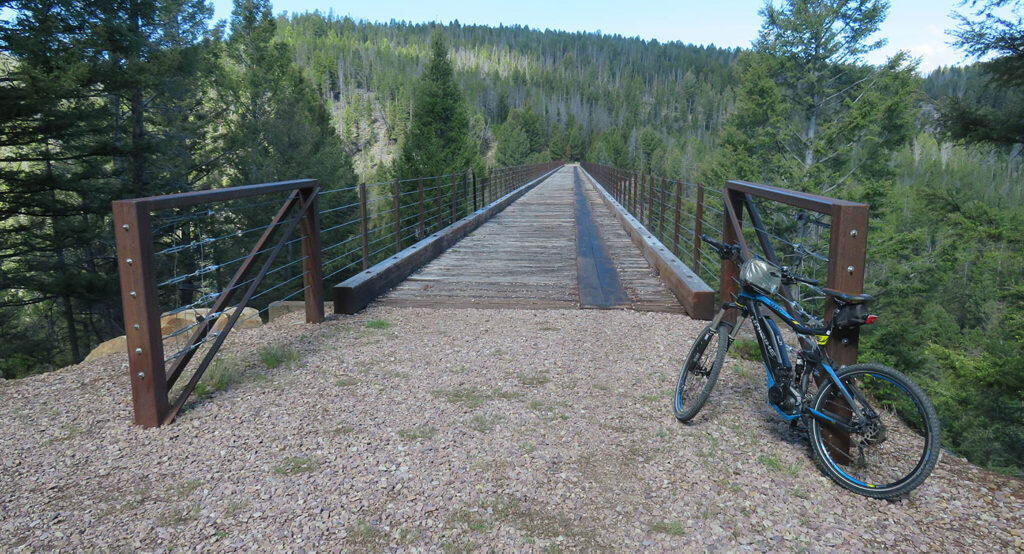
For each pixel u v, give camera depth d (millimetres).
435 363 4898
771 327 3373
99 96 17188
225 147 24422
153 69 17500
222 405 3990
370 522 2621
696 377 3887
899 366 17781
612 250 11297
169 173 20750
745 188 4453
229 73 30859
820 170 25219
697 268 7930
